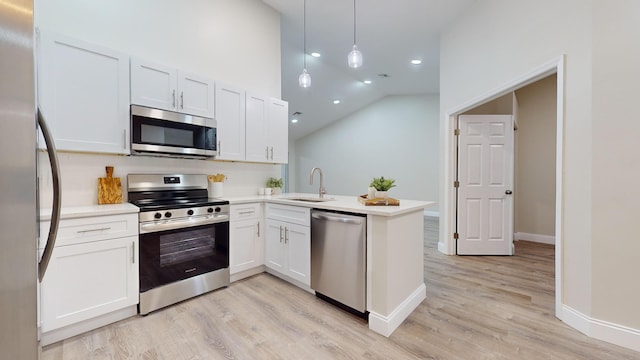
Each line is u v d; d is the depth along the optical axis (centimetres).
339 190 908
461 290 265
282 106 362
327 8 362
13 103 65
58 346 174
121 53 227
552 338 187
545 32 230
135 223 209
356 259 208
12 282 66
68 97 202
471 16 339
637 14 173
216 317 212
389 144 803
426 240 473
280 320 208
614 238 181
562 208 210
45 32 192
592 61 188
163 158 277
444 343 182
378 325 194
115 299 199
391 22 387
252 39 351
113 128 223
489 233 381
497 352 173
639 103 173
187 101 267
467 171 382
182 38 289
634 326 176
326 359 166
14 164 66
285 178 1018
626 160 177
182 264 236
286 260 275
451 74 379
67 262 179
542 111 462
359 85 688
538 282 286
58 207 97
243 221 284
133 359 164
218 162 322
